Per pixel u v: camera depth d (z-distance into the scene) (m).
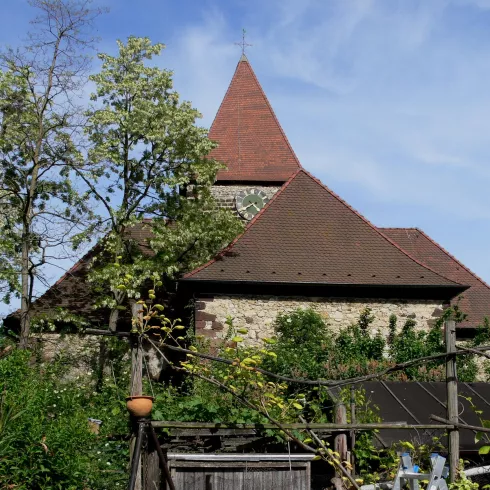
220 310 22.11
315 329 21.59
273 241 23.22
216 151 31.44
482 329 24.53
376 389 14.60
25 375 14.05
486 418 13.30
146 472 7.41
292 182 24.77
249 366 7.83
